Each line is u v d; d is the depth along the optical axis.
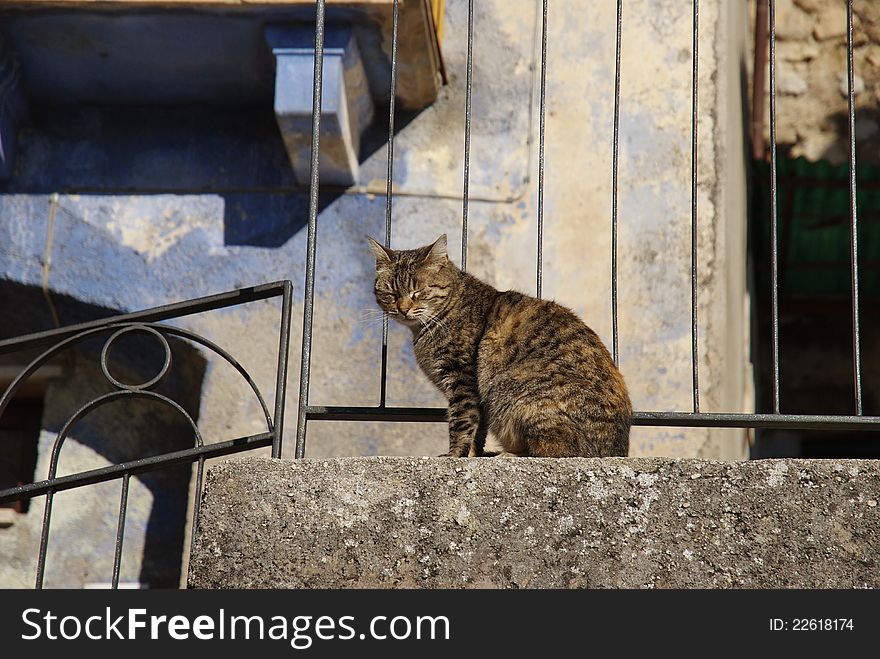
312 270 7.02
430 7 10.02
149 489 10.81
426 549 5.89
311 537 5.95
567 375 7.51
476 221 10.86
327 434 10.32
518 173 10.97
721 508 5.88
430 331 8.40
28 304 11.15
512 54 11.28
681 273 10.68
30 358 11.34
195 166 11.12
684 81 11.19
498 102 11.16
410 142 11.06
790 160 14.95
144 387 6.93
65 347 7.17
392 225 10.84
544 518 5.89
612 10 11.36
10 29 10.25
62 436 6.89
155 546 10.68
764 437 17.28
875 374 17.23
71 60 10.66
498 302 8.37
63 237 10.93
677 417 6.92
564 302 10.66
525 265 10.77
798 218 15.66
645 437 10.25
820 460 5.96
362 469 6.04
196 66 10.68
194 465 10.80
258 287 7.04
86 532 10.75
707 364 10.47
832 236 15.93
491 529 5.89
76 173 11.12
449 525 5.91
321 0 7.45
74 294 10.80
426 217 10.87
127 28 10.17
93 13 9.97
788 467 5.94
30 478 11.15
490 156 11.02
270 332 10.58
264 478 6.05
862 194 15.00
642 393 10.41
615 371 7.57
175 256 10.87
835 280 16.83
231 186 11.04
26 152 11.19
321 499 6.01
